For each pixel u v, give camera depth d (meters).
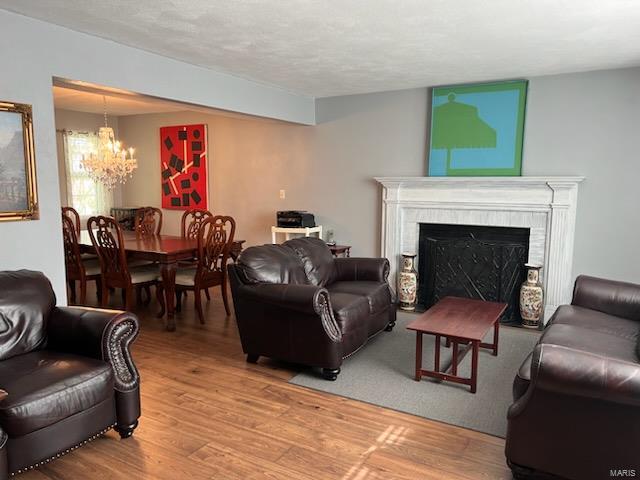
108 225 4.79
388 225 5.45
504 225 4.88
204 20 3.02
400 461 2.41
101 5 2.76
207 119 6.77
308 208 6.11
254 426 2.75
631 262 4.39
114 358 2.54
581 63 4.10
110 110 7.06
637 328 3.15
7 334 2.57
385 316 4.33
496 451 2.51
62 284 3.29
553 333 2.96
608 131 4.37
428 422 2.81
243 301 3.61
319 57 3.92
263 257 3.72
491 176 4.86
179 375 3.47
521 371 2.40
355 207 5.76
